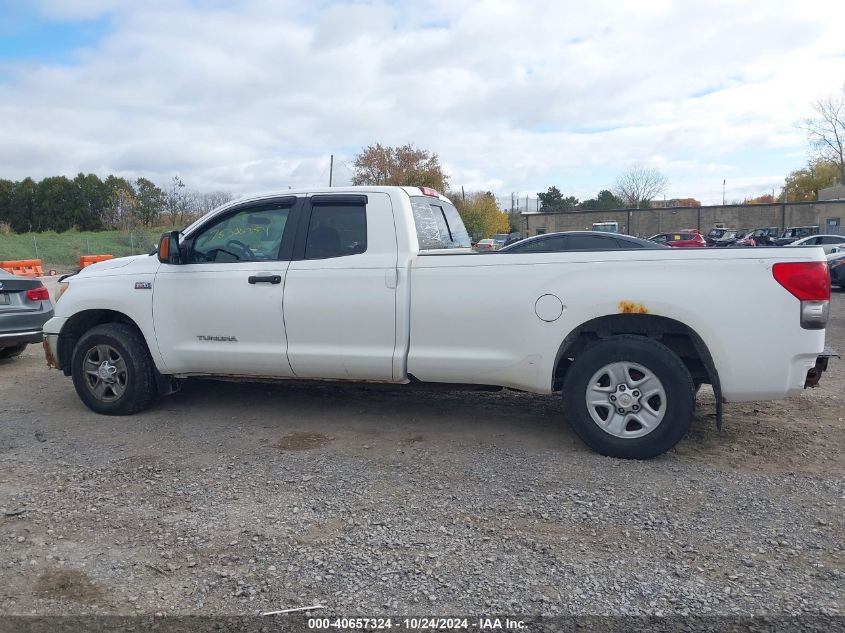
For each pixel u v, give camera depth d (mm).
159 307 5812
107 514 3967
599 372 4766
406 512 3949
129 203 48000
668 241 36438
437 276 5082
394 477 4492
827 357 4688
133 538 3668
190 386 7039
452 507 4012
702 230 55406
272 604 3037
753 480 4371
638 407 4715
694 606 2980
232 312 5590
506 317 4926
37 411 6273
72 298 6168
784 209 53750
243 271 5574
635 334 4848
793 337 4469
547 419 5781
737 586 3135
